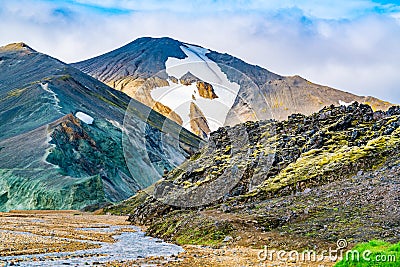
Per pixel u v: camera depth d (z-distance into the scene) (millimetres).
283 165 85938
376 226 49750
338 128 98625
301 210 59812
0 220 107250
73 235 75062
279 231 55281
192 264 43906
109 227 94938
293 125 106188
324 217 55688
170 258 48219
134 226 96875
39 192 193000
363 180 67812
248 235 56062
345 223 52656
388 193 58281
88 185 197375
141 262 45656
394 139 84125
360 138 91500
